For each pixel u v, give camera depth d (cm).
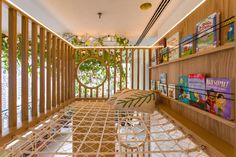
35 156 98
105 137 129
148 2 230
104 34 386
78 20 299
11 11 142
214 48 108
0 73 127
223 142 103
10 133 123
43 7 248
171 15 271
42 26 189
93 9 254
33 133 125
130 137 130
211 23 117
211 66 123
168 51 206
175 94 179
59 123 154
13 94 141
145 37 409
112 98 238
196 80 135
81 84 315
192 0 201
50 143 112
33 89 173
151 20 297
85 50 314
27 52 163
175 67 189
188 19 159
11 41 143
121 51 314
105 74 331
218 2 114
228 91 97
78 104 252
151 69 305
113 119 166
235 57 93
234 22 94
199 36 132
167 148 122
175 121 150
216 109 108
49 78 207
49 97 205
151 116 183
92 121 155
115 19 295
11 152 94
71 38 389
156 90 245
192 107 134
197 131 122
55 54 223
